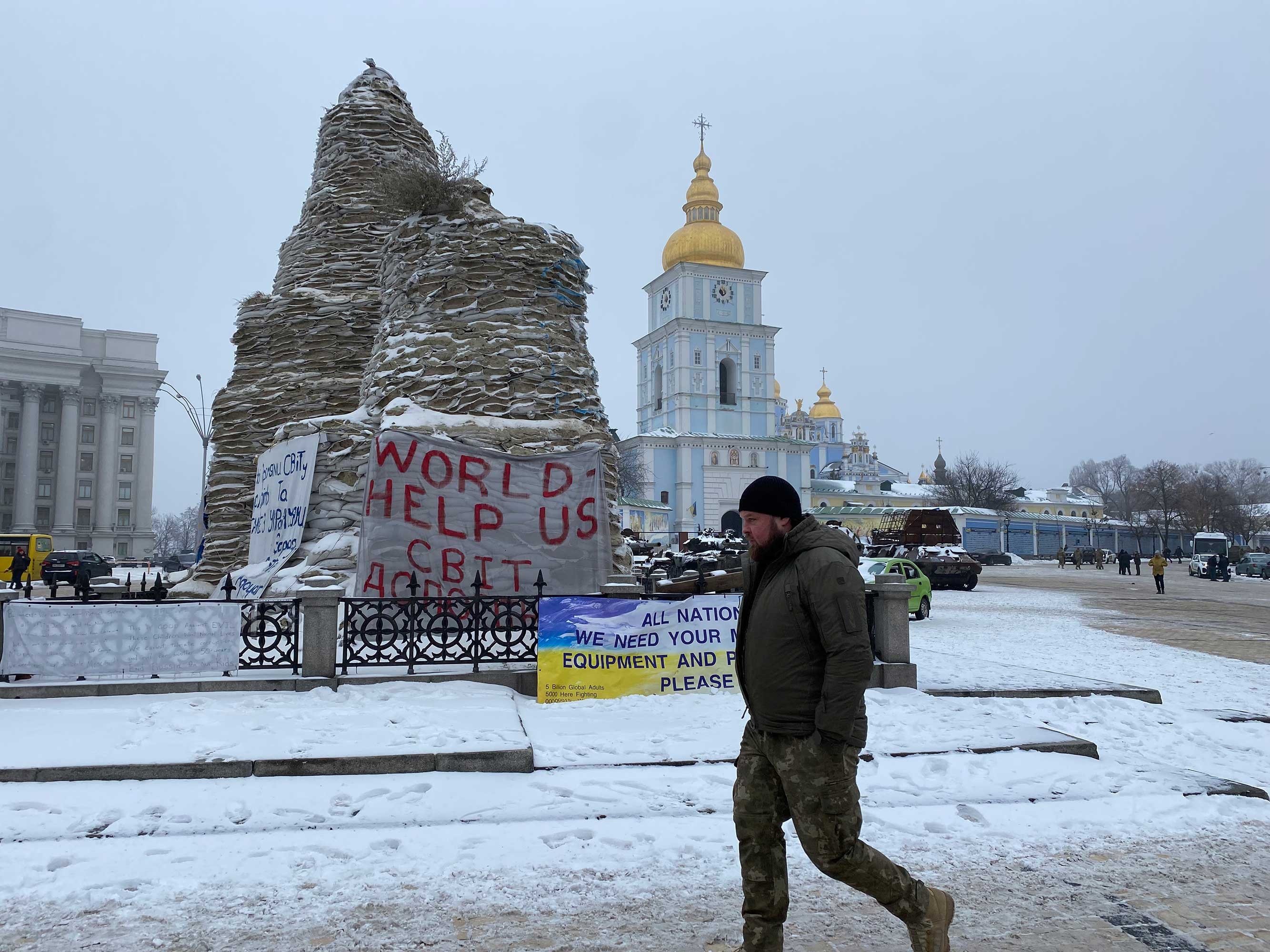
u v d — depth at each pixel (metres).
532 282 12.73
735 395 78.50
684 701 8.01
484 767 5.95
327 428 11.94
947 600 28.25
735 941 3.71
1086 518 91.44
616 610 8.30
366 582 10.09
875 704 7.90
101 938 3.72
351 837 4.84
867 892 3.19
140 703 7.24
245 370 15.72
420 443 10.52
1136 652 14.02
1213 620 20.56
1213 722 8.36
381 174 14.34
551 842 4.82
